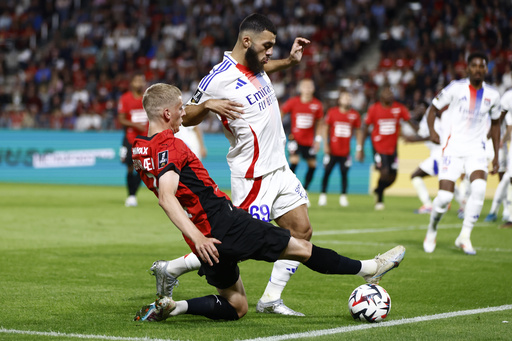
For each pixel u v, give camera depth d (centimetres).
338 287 2012
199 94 1692
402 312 1648
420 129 4341
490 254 2738
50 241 2991
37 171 7650
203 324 1491
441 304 1755
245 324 1495
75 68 9356
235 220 1422
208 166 7006
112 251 2711
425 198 4612
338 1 9031
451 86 2694
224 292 1530
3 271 2211
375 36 8744
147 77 8781
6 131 7744
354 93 7700
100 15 10094
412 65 7775
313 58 8456
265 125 1672
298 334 1380
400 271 2308
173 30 9638
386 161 4894
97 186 7262
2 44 10206
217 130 7288
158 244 2939
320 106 5294
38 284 1988
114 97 8588
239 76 1664
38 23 10419
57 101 8650
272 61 1866
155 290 1908
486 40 7669
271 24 1662
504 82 7062
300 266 2414
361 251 2747
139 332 1394
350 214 4506
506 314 1616
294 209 1697
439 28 7962
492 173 2822
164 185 1355
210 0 9756
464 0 8231
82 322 1494
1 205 4834
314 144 5272
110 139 7419
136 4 10288
